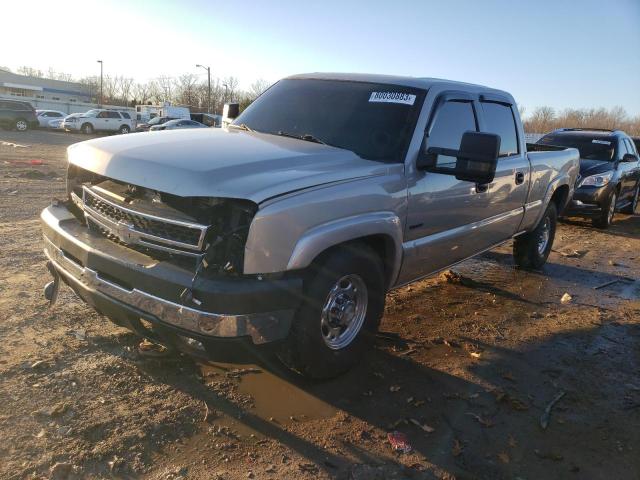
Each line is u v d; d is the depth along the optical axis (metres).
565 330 5.27
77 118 37.44
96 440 3.01
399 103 4.32
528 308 5.84
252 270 3.00
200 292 2.92
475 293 6.22
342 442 3.19
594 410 3.80
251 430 3.23
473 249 5.34
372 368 4.12
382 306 3.97
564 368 4.42
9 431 3.02
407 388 3.87
